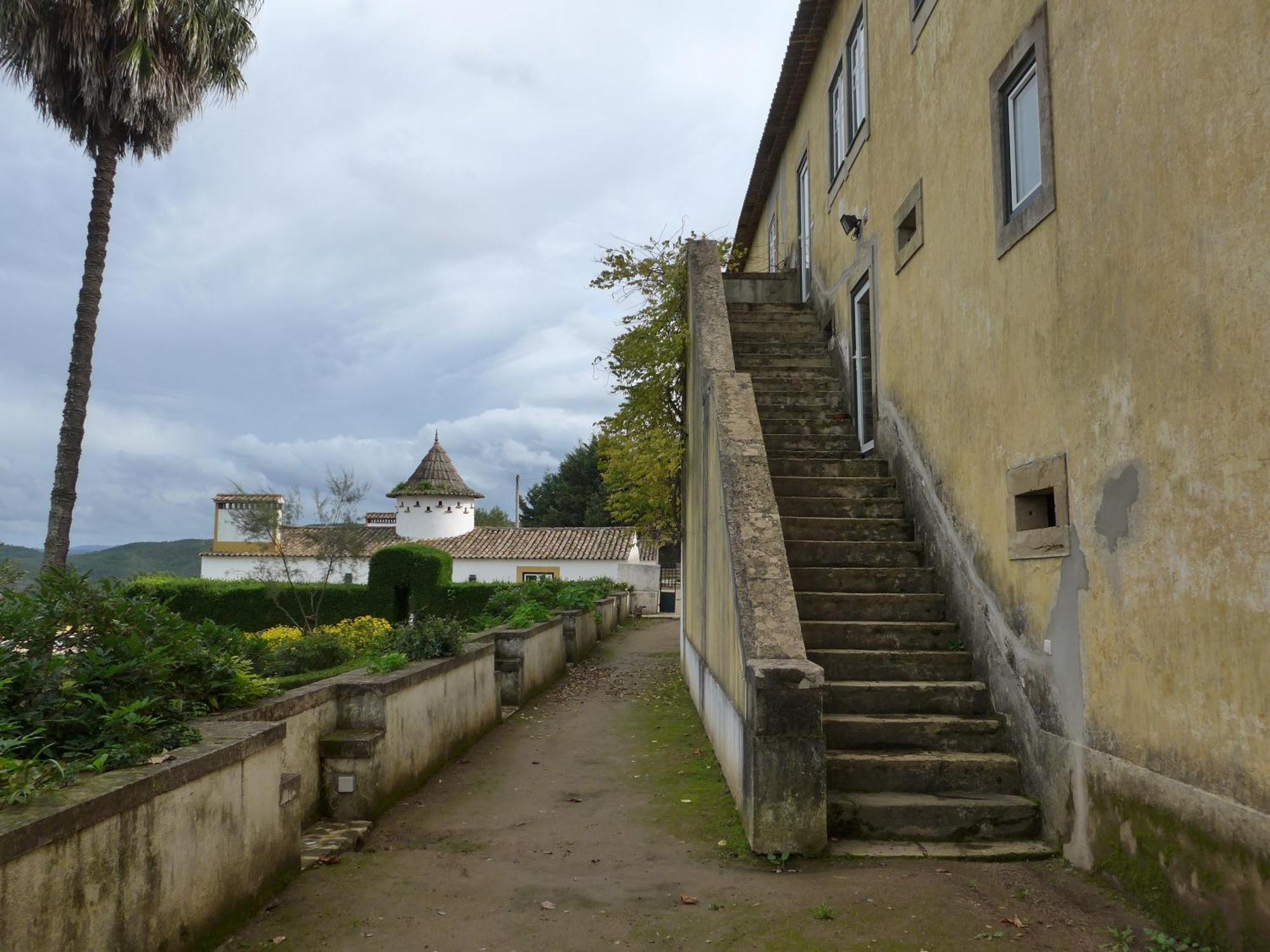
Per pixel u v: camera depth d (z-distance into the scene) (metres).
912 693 5.73
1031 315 5.01
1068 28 4.56
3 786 2.68
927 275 6.93
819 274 11.32
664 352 10.92
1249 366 3.22
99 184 14.43
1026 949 3.47
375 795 5.46
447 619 7.98
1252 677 3.19
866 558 7.14
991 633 5.66
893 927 3.69
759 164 14.88
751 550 5.89
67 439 13.88
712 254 10.53
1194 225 3.53
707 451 8.05
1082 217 4.42
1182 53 3.60
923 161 7.03
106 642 3.96
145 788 3.01
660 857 4.70
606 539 34.28
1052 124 4.71
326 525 26.55
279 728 4.12
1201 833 3.47
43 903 2.51
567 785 6.39
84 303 14.18
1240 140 3.26
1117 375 4.10
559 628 13.10
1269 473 3.12
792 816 4.60
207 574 33.84
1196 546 3.51
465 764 7.12
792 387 9.94
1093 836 4.28
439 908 3.95
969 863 4.53
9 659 3.56
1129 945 3.49
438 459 40.69
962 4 6.14
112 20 13.67
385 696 5.68
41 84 13.98
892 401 8.00
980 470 5.83
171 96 14.41
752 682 4.74
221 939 3.52
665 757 7.27
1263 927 3.12
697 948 3.53
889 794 5.10
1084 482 4.40
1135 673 3.94
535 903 4.01
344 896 4.09
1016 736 5.24
